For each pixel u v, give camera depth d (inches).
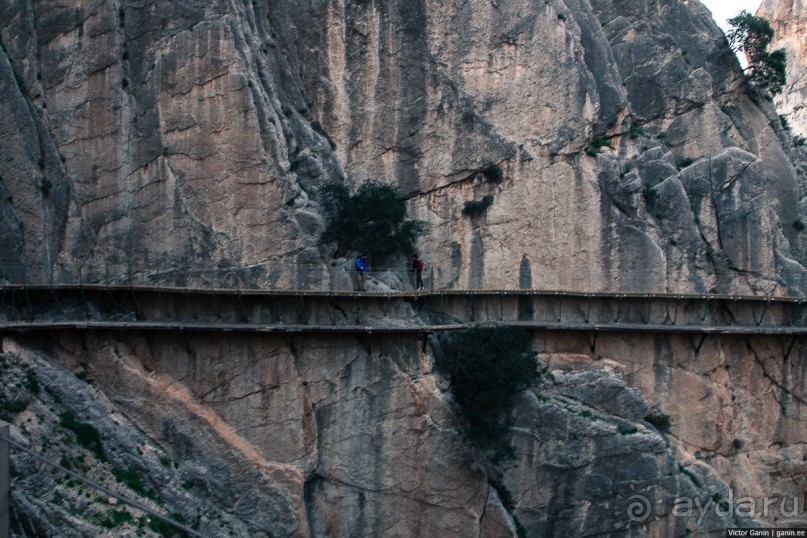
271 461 1376.7
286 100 1656.0
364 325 1461.6
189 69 1514.5
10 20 1499.8
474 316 1638.8
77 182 1483.8
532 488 1508.4
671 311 1716.3
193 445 1331.2
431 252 1689.2
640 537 1536.7
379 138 1705.2
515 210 1715.1
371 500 1432.1
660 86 1910.7
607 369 1596.9
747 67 2116.1
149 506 1226.0
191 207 1497.3
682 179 1824.6
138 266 1473.9
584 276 1706.4
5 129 1434.5
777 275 1817.2
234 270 1487.5
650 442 1552.7
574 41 1763.0
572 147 1732.3
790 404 1704.0
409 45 1722.4
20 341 1259.2
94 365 1307.8
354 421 1432.1
